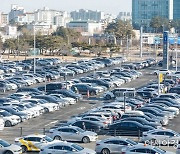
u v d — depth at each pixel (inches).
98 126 2389.3
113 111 2765.7
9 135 2378.2
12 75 4793.3
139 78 5044.3
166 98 3267.7
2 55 7790.4
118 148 1908.2
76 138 2181.3
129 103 3063.5
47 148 1817.2
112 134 2342.5
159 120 2613.2
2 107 2785.4
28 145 1974.7
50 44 7864.2
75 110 3171.8
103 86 4121.6
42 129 2522.1
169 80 4279.0
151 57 7790.4
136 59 7337.6
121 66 5890.8
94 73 4980.3
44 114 3024.1
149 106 2925.7
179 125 2689.5
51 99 3250.5
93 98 3703.3
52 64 6274.6
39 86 4141.2
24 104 2930.6
